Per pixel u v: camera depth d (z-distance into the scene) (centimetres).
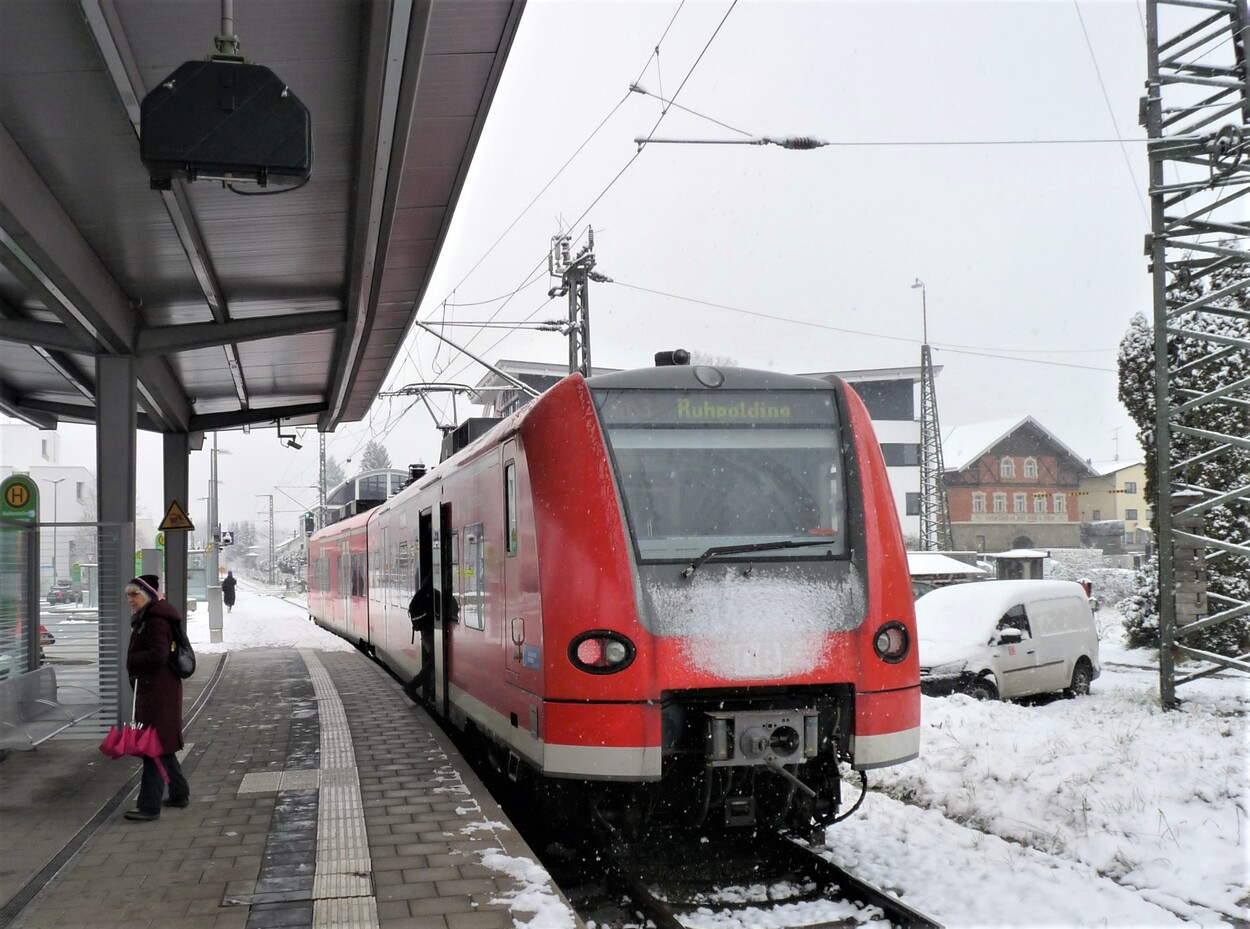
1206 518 1550
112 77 645
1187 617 1167
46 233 832
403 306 1306
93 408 1681
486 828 692
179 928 516
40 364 1428
